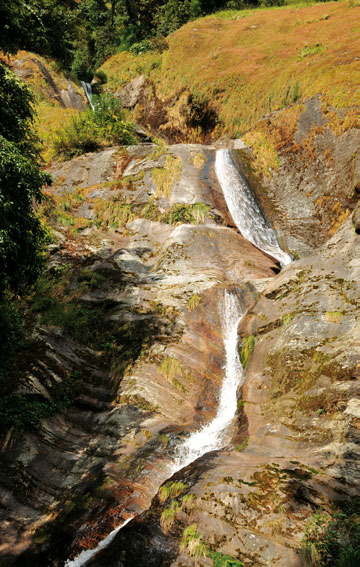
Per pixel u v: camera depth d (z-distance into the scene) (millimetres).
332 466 6035
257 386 8508
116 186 17656
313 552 4867
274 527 5270
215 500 5812
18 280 8344
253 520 5434
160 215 15539
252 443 7230
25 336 9812
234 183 17500
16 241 7812
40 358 9375
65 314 10727
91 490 7027
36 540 6449
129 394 9109
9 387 8586
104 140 22656
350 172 14961
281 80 23516
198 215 15211
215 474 6395
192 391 9234
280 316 9602
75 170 19703
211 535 5426
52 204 16219
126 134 23266
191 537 5449
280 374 8242
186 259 13203
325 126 17062
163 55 35281
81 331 10539
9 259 7902
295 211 16281
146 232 15156
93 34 45250
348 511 5277
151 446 7898
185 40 34781
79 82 35406
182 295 11250
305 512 5387
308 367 7891
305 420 7082
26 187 7828
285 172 17781
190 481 6438
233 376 9602
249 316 10570
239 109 25797
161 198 16359
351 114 16219
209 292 11320
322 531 5098
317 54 24516
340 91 17672
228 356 10070
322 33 28125
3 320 9469
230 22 37719
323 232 14992
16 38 10672
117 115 25172
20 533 6543
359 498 5445
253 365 9148
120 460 7762
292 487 5719
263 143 19406
